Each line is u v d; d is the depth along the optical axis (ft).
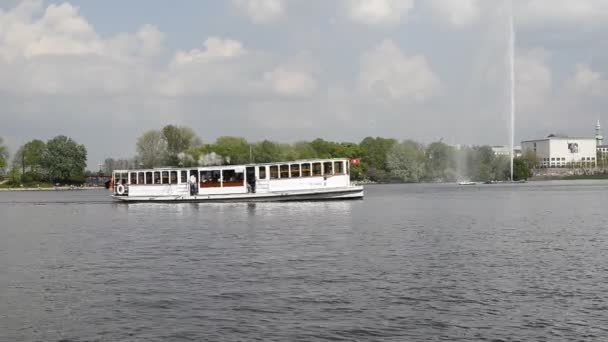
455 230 185.47
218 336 74.84
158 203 344.69
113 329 78.33
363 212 265.13
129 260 132.16
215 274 112.68
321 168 330.34
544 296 92.17
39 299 94.58
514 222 212.23
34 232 204.23
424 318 81.30
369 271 113.29
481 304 87.97
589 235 168.14
